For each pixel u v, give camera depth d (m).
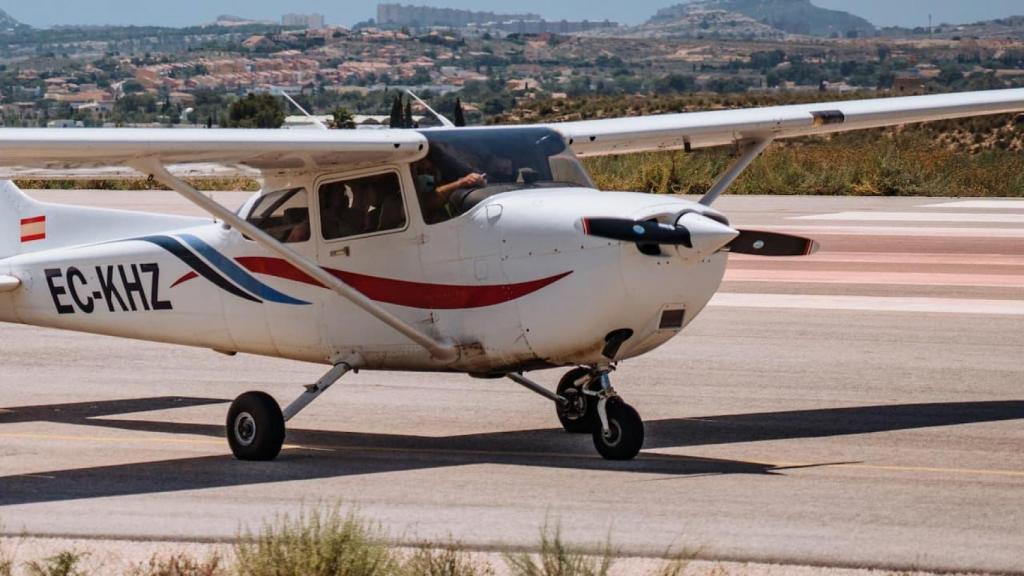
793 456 13.95
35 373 19.55
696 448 14.40
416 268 13.96
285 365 19.89
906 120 18.12
